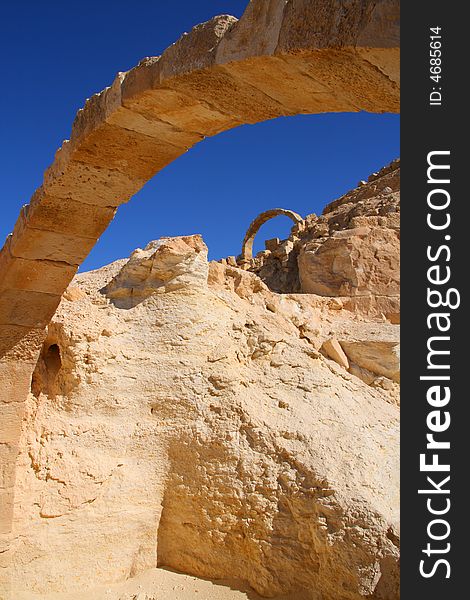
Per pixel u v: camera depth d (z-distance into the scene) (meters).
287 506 7.94
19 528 7.46
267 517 7.92
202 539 8.23
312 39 3.15
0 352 7.34
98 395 8.88
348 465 8.21
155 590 7.80
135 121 4.76
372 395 10.90
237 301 11.50
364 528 7.32
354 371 11.62
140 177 5.69
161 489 8.63
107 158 5.35
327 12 3.12
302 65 3.40
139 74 4.36
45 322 7.43
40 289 7.02
